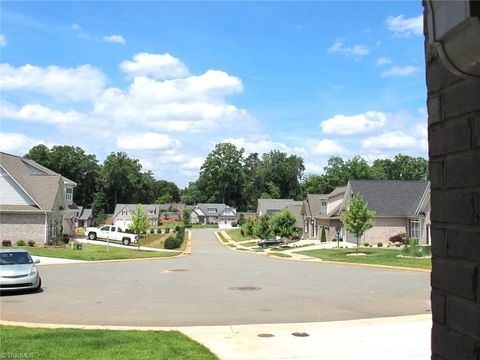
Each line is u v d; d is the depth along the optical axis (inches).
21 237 1583.4
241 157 5684.1
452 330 92.3
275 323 418.3
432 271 100.3
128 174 5137.8
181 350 304.5
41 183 1700.3
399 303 529.7
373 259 1151.0
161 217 5221.5
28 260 665.0
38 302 548.7
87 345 316.5
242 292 625.3
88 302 547.5
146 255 1374.3
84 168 4817.9
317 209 2455.7
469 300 87.0
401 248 1584.6
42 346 312.7
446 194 95.1
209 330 383.2
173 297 583.5
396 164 4448.8
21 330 375.2
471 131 87.4
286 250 1760.6
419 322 415.2
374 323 412.2
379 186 1905.8
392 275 837.8
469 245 87.4
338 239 1813.5
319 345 330.3
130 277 821.9
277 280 766.5
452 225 92.9
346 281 748.0
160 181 7022.6
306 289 652.7
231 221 5241.1
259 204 3895.2
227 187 5625.0
